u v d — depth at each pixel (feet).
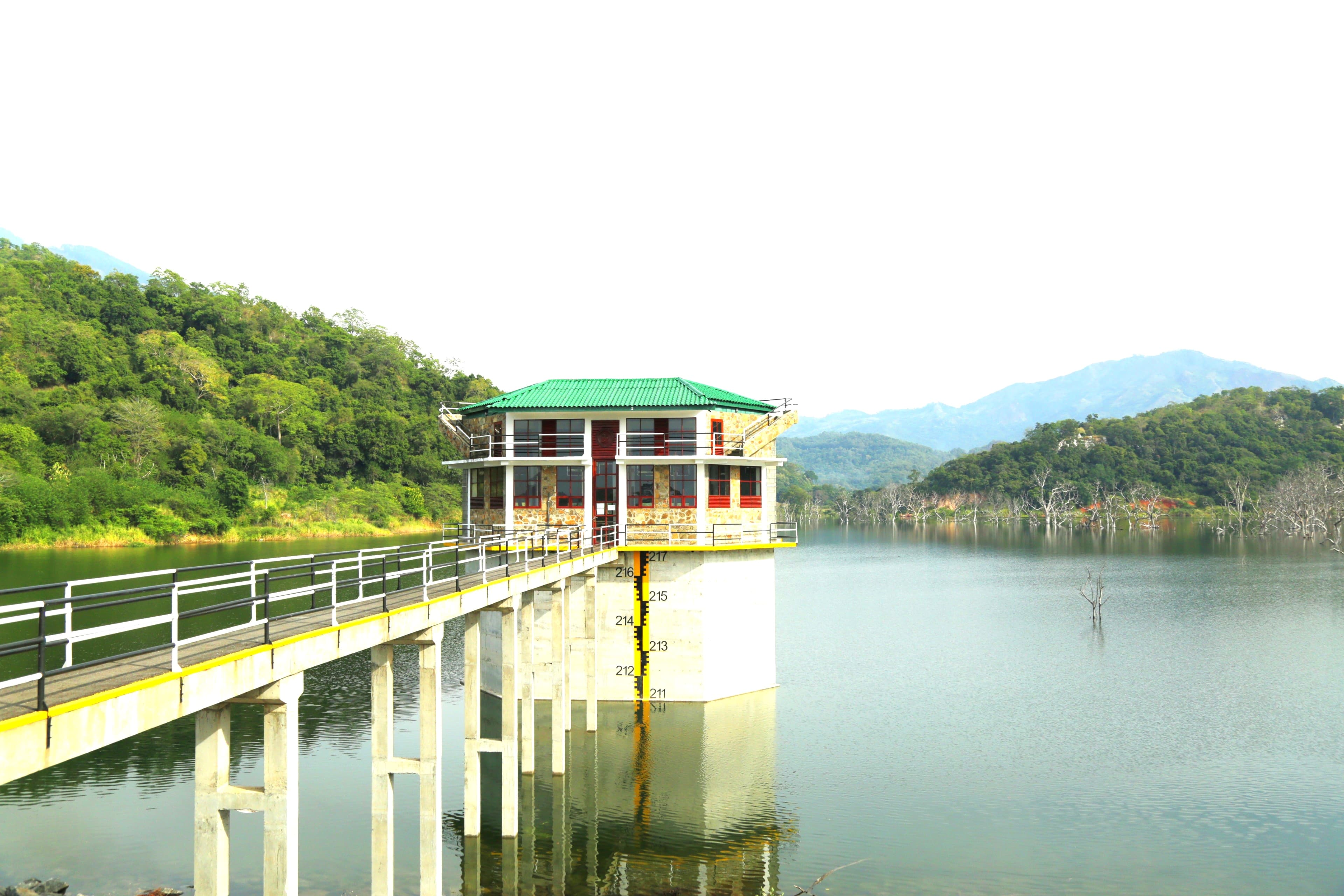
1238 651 213.87
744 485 160.25
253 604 53.72
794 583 363.97
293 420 545.44
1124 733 146.61
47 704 38.34
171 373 531.91
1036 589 334.24
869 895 90.58
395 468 561.02
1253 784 123.13
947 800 116.67
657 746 133.80
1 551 358.84
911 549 554.05
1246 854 100.89
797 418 164.14
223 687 49.08
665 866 96.73
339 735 140.15
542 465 154.40
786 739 139.54
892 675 187.83
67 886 87.45
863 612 278.46
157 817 104.37
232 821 105.91
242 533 440.86
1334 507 618.44
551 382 164.35
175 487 440.45
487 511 163.32
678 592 150.82
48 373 497.46
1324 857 100.07
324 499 498.69
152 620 45.57
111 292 622.13
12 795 110.93
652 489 152.97
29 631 196.54
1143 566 412.98
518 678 130.82
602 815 109.81
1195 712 160.45
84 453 431.02
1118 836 105.60
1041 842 103.60
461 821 107.14
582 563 127.54
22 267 617.21
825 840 103.60
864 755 133.59
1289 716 156.87
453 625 258.98
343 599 210.59
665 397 154.61
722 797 116.16
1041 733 146.20
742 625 158.92
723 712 150.10
